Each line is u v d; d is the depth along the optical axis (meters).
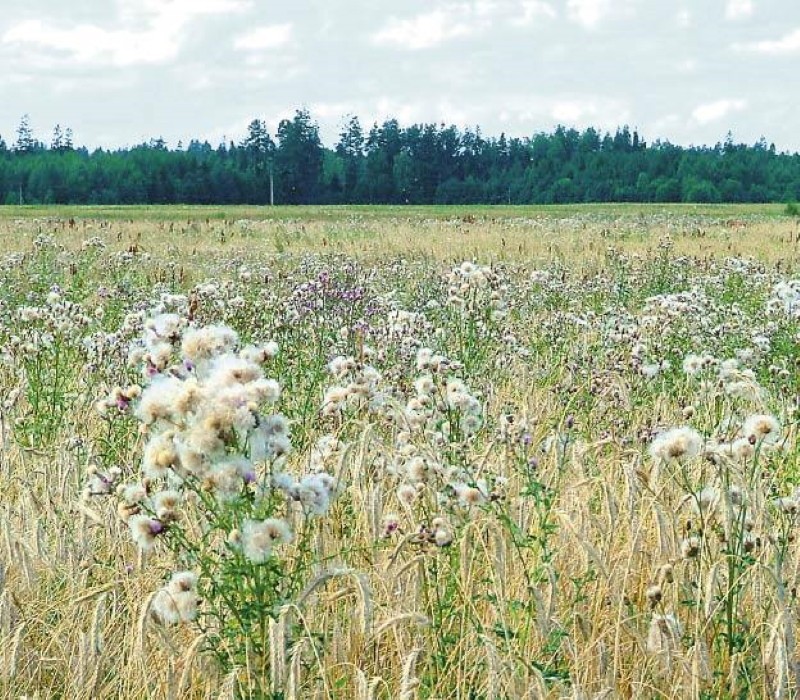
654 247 28.14
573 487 5.43
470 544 4.93
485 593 5.02
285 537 3.93
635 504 5.57
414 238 32.75
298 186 157.75
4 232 33.62
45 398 8.41
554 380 10.17
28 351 8.67
